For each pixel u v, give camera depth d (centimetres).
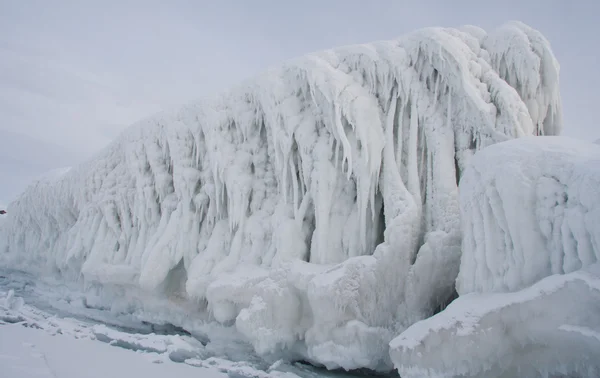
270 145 946
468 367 438
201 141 1046
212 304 847
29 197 1842
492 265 505
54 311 1285
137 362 636
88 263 1212
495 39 821
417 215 714
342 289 647
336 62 862
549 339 396
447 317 469
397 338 509
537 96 784
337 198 825
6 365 467
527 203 479
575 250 426
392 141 788
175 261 995
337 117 783
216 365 694
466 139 757
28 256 1777
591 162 445
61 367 510
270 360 736
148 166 1196
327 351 657
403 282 675
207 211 1023
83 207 1414
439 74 776
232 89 1025
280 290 730
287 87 891
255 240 895
